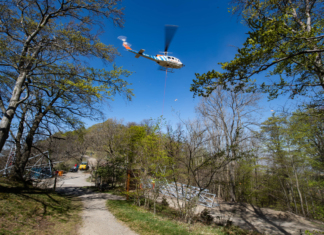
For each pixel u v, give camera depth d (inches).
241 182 572.1
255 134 553.3
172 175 332.5
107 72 355.9
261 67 159.3
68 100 379.2
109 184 719.1
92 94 335.0
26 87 331.0
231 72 164.4
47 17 309.4
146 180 378.3
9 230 175.8
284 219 412.8
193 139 302.7
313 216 543.5
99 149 759.1
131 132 585.3
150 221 275.7
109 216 291.9
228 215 430.3
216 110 691.4
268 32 137.6
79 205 354.9
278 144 595.5
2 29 279.1
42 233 191.0
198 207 475.8
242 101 653.3
